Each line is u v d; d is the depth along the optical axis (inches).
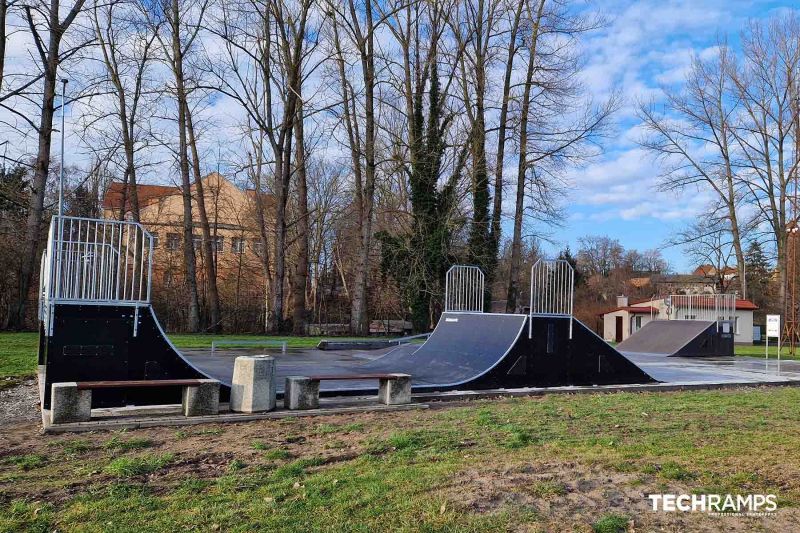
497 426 306.2
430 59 1264.8
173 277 1562.5
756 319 2450.8
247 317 1434.5
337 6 1175.6
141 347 345.4
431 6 1242.6
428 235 1264.8
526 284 1676.9
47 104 1007.0
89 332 334.3
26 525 167.8
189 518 172.6
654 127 1739.7
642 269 3764.8
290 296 1856.5
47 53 1008.2
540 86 1278.3
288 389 349.7
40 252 1198.3
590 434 291.9
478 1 1290.6
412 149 1266.0
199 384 320.5
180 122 1220.5
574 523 168.7
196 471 221.0
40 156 1015.6
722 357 967.0
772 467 225.3
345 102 1211.2
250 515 175.0
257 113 1214.3
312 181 1835.6
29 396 397.1
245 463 231.8
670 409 378.0
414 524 167.3
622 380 516.1
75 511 177.3
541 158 1304.1
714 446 265.3
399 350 646.5
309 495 191.6
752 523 170.7
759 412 374.9
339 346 867.4
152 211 1795.0
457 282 663.8
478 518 171.3
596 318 2418.8
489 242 1299.2
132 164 1244.5
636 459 236.2
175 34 1183.6
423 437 277.6
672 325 1068.5
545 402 405.4
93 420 301.4
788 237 1670.8
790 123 1651.1
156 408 334.0
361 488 197.9
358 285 1235.9
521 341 473.1
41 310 516.1
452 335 595.5
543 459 235.0
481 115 1291.8
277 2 1205.1
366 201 1226.0
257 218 1692.9
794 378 601.3
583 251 3587.6
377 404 371.2
